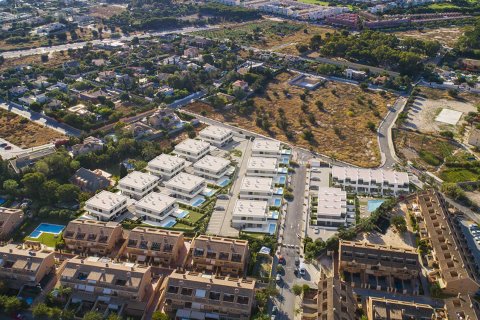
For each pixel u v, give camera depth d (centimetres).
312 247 19350
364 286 17550
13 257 17512
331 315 14950
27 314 16250
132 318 16000
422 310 15550
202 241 18662
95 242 19225
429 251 19388
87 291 16538
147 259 18825
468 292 17000
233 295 16075
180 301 16225
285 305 16862
